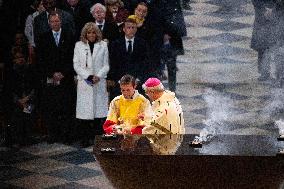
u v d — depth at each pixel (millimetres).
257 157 24484
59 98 37438
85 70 37188
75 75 38219
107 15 40406
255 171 24766
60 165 34344
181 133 28125
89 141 37500
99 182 32188
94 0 44875
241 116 40219
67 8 41594
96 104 37469
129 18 37469
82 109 37125
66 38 37688
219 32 53844
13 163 34688
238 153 24797
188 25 55062
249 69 47094
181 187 25359
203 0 61562
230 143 26156
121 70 37500
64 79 37562
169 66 43188
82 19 41188
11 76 37156
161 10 42406
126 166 25203
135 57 37500
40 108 37875
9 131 37000
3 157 35438
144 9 39875
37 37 40281
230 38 52625
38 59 37625
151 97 28047
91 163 34594
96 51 37375
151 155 24891
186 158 24797
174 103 28047
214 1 61031
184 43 51250
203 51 49906
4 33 40656
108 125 30047
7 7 41969
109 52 37750
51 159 35156
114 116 30266
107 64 37688
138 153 25109
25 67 37438
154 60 40219
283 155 24438
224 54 49562
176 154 24859
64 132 37688
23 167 34125
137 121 30047
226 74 46344
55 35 37625
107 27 40156
